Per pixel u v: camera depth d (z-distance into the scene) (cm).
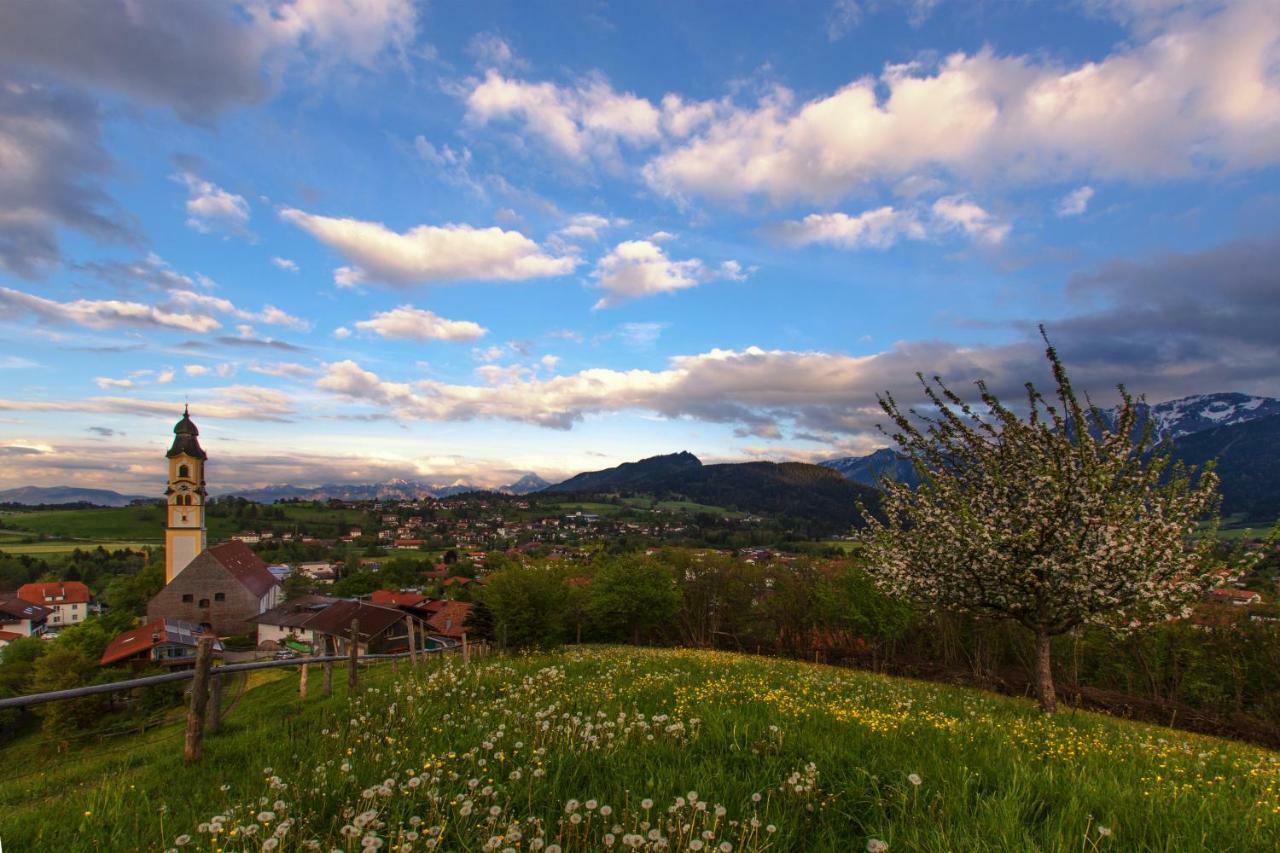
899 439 1608
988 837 438
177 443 9975
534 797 534
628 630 6312
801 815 497
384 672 1847
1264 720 2909
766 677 1374
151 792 665
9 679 5512
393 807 513
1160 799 528
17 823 581
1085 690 3391
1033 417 1416
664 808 492
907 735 734
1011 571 1400
